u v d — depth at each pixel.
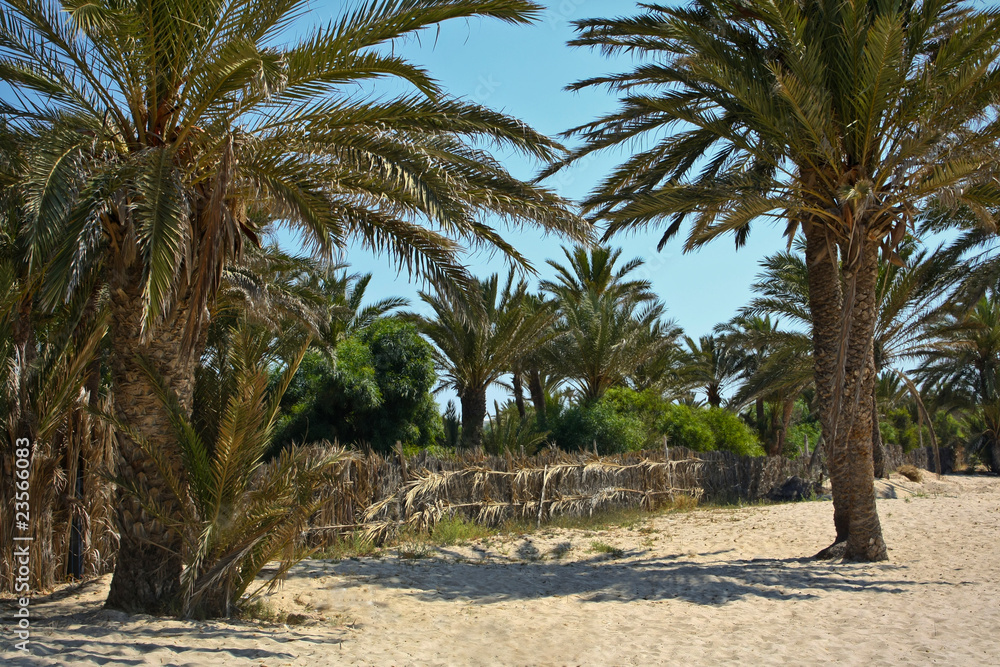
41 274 7.31
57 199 5.41
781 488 20.86
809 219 10.08
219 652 4.98
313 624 6.48
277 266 15.14
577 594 8.13
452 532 12.05
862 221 9.34
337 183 6.93
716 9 10.34
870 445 9.89
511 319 20.95
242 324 6.81
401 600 7.62
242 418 6.16
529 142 7.53
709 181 9.92
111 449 8.35
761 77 9.79
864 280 9.69
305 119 6.77
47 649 4.64
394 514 11.78
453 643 5.92
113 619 5.93
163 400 6.31
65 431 7.87
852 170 9.27
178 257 5.59
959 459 34.44
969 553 10.01
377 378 22.33
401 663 5.19
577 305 24.52
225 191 5.91
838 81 9.24
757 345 22.81
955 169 8.40
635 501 17.19
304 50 6.34
